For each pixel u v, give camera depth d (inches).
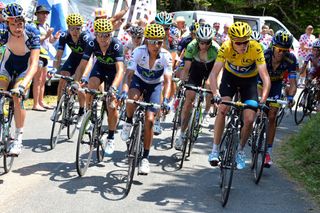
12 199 168.2
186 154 245.9
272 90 226.5
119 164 219.8
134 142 180.5
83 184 188.1
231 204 178.7
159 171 214.8
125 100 186.9
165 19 277.7
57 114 236.4
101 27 197.6
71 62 254.7
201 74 253.8
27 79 177.3
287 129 340.2
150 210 166.9
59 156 225.6
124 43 358.9
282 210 175.0
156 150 251.1
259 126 215.0
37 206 163.3
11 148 185.9
